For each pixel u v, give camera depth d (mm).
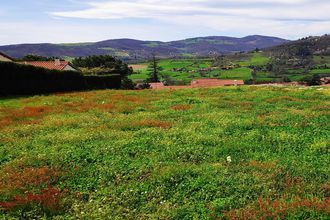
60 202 12719
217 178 14195
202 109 31859
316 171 15055
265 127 23625
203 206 12195
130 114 30641
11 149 19266
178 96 44406
